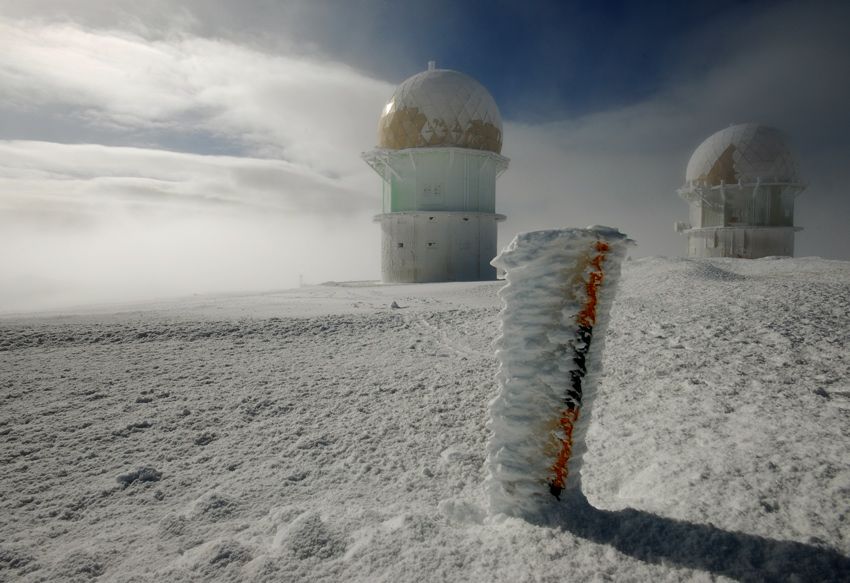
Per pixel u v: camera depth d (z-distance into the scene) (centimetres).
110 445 502
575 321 292
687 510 295
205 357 870
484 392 638
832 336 622
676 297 1099
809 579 227
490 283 2473
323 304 1677
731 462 348
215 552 276
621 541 268
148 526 349
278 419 575
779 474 322
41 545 325
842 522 268
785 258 2062
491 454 319
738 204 3816
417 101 3353
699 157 3959
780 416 417
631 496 347
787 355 572
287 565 262
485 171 3541
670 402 496
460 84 3372
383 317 1288
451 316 1299
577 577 243
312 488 408
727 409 452
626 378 592
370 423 556
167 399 641
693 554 250
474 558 265
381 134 3612
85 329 1080
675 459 374
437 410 586
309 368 796
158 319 1248
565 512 292
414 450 484
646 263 1773
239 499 381
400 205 3528
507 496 309
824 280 1222
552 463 299
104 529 348
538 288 295
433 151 3338
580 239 283
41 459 470
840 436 364
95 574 282
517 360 304
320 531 290
